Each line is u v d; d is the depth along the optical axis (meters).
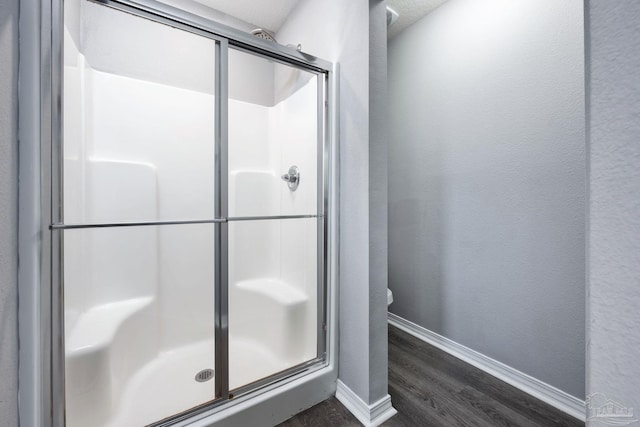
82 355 1.03
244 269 1.77
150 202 1.55
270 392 1.20
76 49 1.15
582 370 1.25
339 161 1.38
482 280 1.63
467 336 1.71
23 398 0.75
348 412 1.26
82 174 1.20
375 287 1.23
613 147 0.26
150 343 1.49
